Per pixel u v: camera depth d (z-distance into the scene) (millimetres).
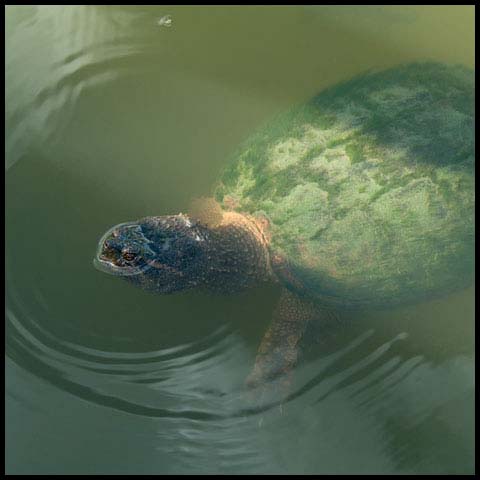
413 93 1504
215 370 1411
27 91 1574
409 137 1465
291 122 1521
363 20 1648
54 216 1479
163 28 1640
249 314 1458
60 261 1452
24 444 1358
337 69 1600
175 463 1359
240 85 1587
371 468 1361
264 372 1412
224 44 1625
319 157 1477
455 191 1450
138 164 1522
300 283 1460
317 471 1359
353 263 1446
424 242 1446
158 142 1539
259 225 1475
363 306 1451
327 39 1630
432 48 1619
